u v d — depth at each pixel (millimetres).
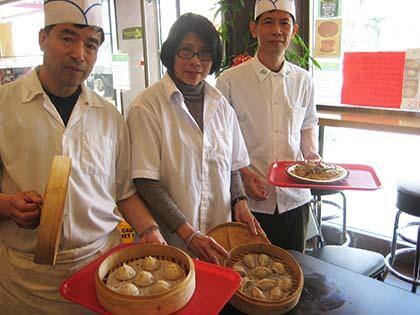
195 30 1279
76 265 1122
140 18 2844
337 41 2428
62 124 1094
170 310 768
